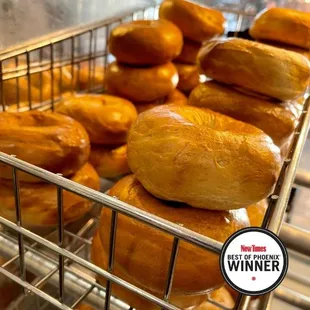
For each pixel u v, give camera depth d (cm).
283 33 40
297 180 35
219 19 51
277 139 31
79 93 48
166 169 20
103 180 40
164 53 43
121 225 21
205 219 21
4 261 27
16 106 41
